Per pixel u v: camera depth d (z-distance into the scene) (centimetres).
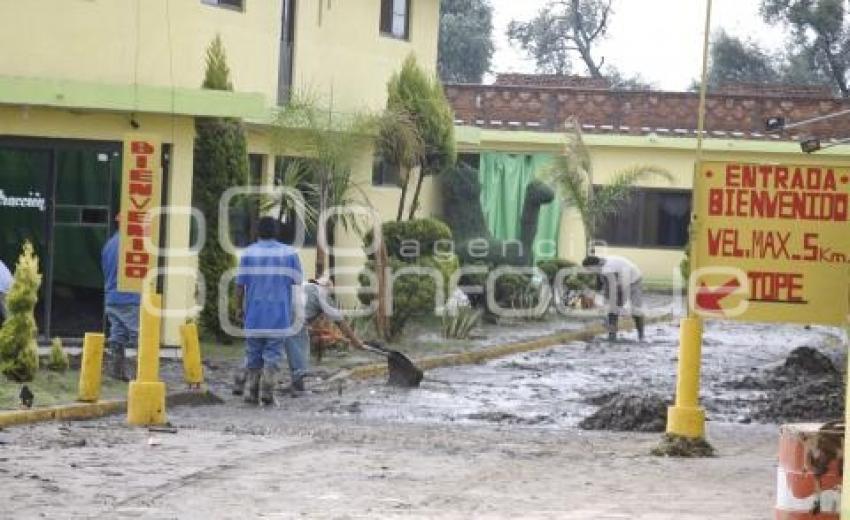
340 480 1295
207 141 2480
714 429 1805
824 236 1423
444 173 3622
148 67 2484
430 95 3225
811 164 1418
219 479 1283
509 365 2584
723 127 4544
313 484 1272
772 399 2123
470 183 3700
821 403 2025
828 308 1427
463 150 4175
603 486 1298
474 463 1415
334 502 1188
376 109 3219
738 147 4419
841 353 2909
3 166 2283
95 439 1504
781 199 1427
